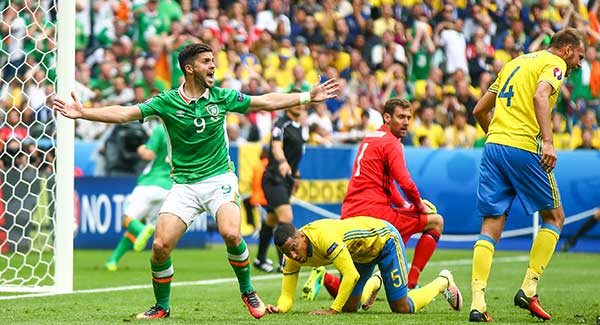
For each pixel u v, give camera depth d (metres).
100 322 18.91
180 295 26.17
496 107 19.61
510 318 20.03
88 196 44.44
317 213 45.91
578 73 55.59
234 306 22.98
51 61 36.72
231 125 50.06
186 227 19.31
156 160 35.44
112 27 56.25
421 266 24.16
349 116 53.97
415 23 57.94
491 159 19.36
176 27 54.03
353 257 20.28
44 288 26.45
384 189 23.34
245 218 46.78
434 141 52.66
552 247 19.64
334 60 56.75
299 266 20.39
